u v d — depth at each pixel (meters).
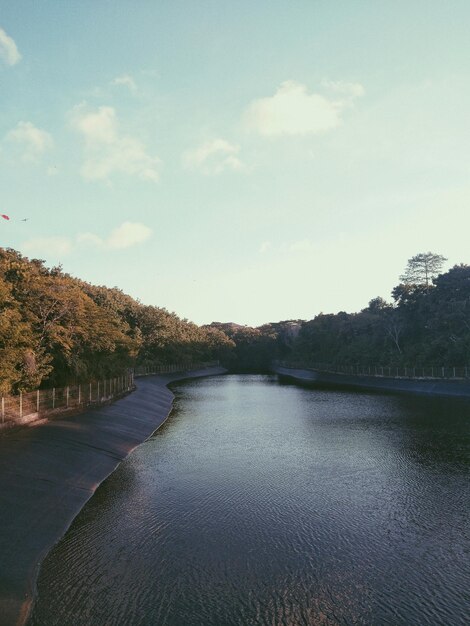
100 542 17.05
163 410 55.34
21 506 19.02
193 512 20.17
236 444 34.75
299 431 39.94
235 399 69.69
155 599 13.14
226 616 12.37
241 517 19.55
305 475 25.86
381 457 29.94
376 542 17.09
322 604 13.01
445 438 35.88
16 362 31.14
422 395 70.00
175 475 26.12
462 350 76.62
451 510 20.33
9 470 22.16
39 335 36.53
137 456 31.17
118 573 14.68
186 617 12.27
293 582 14.19
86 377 46.16
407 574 14.73
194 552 16.20
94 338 45.25
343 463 28.48
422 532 17.97
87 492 22.80
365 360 105.50
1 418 29.41
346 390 82.94
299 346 156.50
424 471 26.50
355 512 20.09
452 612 12.63
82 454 28.28
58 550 16.34
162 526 18.58
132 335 106.81
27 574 14.38
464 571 14.93
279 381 116.19
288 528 18.38
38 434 29.83
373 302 139.12
